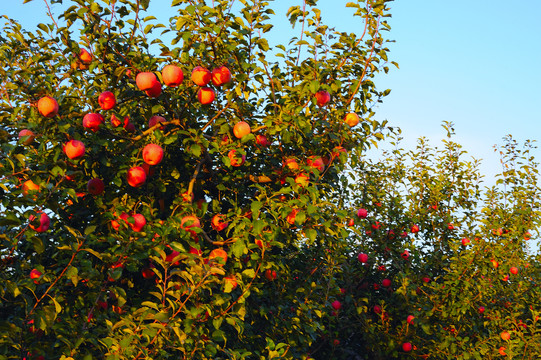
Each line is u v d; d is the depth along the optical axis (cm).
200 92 439
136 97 458
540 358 638
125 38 425
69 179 411
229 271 455
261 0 419
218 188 487
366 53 477
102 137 432
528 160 832
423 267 807
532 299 753
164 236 368
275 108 477
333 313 779
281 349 411
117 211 396
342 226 449
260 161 523
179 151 514
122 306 364
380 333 776
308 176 460
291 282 630
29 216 346
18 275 362
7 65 468
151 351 316
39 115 386
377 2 439
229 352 371
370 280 905
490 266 664
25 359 313
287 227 441
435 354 699
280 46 467
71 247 314
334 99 508
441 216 895
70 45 425
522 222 695
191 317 338
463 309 648
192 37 404
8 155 342
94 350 348
